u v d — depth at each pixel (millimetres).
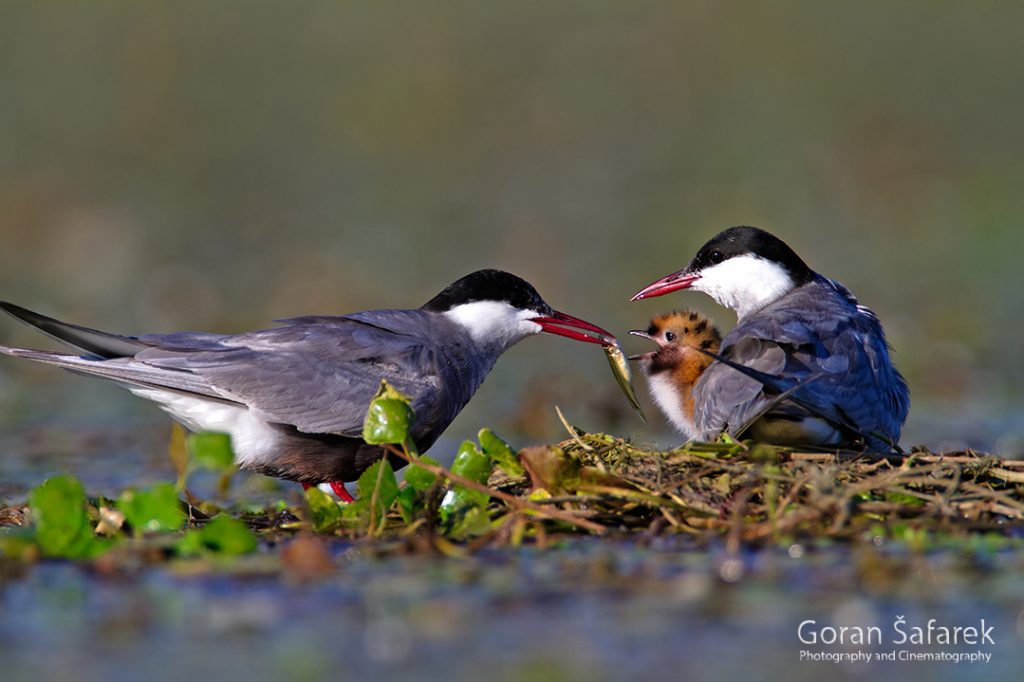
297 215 27859
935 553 7629
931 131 30328
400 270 23391
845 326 9383
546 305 11133
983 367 16953
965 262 23422
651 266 23094
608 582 7191
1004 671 6207
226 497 11188
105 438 14039
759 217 25875
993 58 33125
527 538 8195
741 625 6594
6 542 7996
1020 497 8648
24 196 28250
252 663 6180
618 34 34906
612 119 31766
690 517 8281
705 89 33219
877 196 27359
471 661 6164
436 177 30125
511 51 34906
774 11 34781
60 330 9781
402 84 33844
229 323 19797
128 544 7988
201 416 9891
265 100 33406
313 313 20500
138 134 32031
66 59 34188
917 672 6195
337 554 7898
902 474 8336
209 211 28031
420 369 10211
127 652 6336
